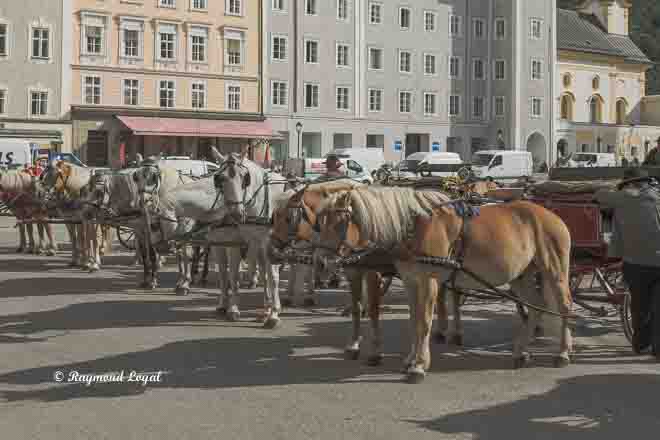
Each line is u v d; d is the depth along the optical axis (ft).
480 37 245.65
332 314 44.68
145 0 187.52
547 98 252.62
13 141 133.18
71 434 23.89
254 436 23.76
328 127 215.51
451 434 23.98
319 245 30.09
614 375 31.09
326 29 214.28
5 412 26.08
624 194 33.96
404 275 30.48
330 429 24.41
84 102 181.57
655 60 407.23
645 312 34.09
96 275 60.90
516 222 31.50
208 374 31.09
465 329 40.57
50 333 39.06
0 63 172.04
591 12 297.74
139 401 27.37
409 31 229.66
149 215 50.60
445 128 238.27
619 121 288.92
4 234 101.24
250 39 203.31
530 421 25.22
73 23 179.73
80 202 61.36
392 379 30.37
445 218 30.04
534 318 32.65
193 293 52.26
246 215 41.42
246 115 201.26
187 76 194.18
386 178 40.19
